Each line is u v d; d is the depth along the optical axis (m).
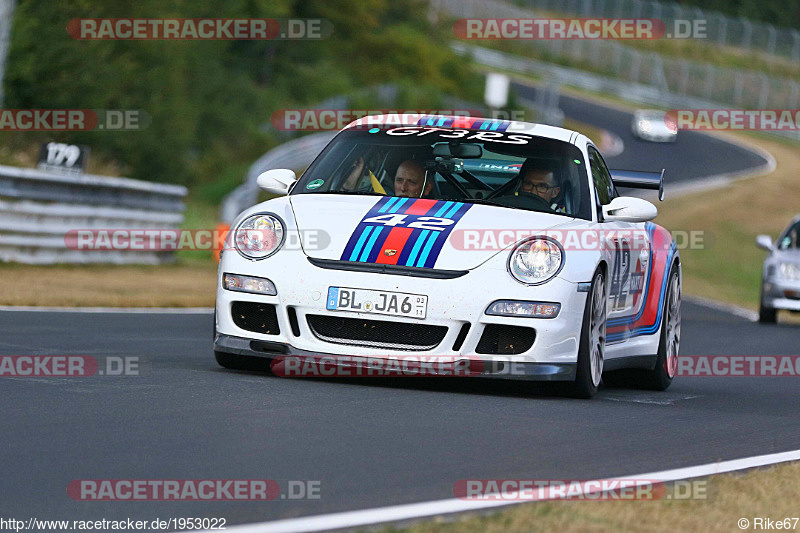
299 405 18.03
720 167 166.12
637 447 16.73
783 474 15.67
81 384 19.17
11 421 15.59
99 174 73.50
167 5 92.31
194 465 13.37
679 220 120.38
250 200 90.56
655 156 170.38
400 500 12.21
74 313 33.88
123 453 13.85
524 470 14.30
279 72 137.62
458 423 17.39
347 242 20.55
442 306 19.86
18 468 12.83
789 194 143.88
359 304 19.98
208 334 31.03
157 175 87.50
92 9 81.12
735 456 16.84
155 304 38.97
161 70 89.19
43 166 50.75
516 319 19.98
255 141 118.69
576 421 18.62
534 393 21.64
